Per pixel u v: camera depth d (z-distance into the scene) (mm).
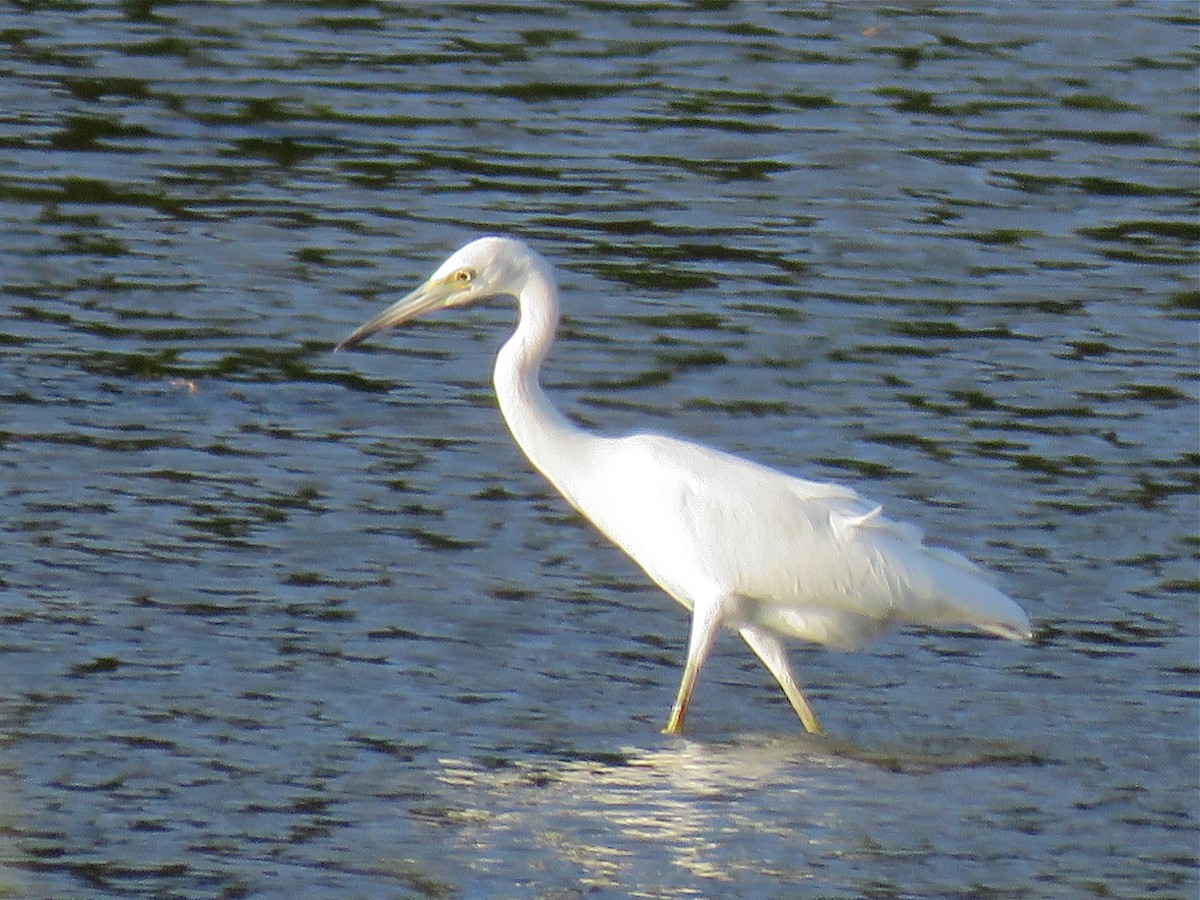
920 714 11789
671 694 11953
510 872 9578
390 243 19828
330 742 10898
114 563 13070
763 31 26391
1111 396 16891
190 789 10258
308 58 25062
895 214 20953
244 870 9469
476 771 10680
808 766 10984
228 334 17500
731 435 15992
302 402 16203
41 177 21016
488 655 12188
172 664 11734
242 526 13812
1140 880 9742
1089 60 25547
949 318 18500
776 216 20844
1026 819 10383
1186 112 24031
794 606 11977
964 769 11000
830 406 16547
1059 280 19469
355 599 12812
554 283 12445
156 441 15219
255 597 12742
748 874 9672
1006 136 23156
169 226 19969
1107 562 13867
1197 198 21719
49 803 10016
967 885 9633
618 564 13672
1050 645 12719
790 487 12117
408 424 15914
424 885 9414
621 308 18453
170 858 9547
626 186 21531
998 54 25719
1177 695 12039
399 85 24281
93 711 11055
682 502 12008
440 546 13734
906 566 11930
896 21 26828
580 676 12047
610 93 24219
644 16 26891
